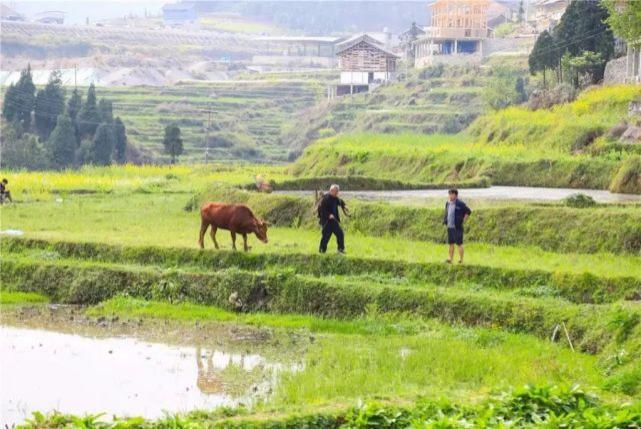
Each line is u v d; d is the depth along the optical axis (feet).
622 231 210.79
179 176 472.03
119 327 181.16
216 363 155.12
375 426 108.06
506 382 129.59
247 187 315.78
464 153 394.52
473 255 206.39
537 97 497.87
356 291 184.55
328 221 203.92
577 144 392.06
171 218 282.77
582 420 104.73
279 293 190.80
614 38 529.45
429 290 180.14
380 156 435.53
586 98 440.04
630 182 311.06
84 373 148.87
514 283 184.34
